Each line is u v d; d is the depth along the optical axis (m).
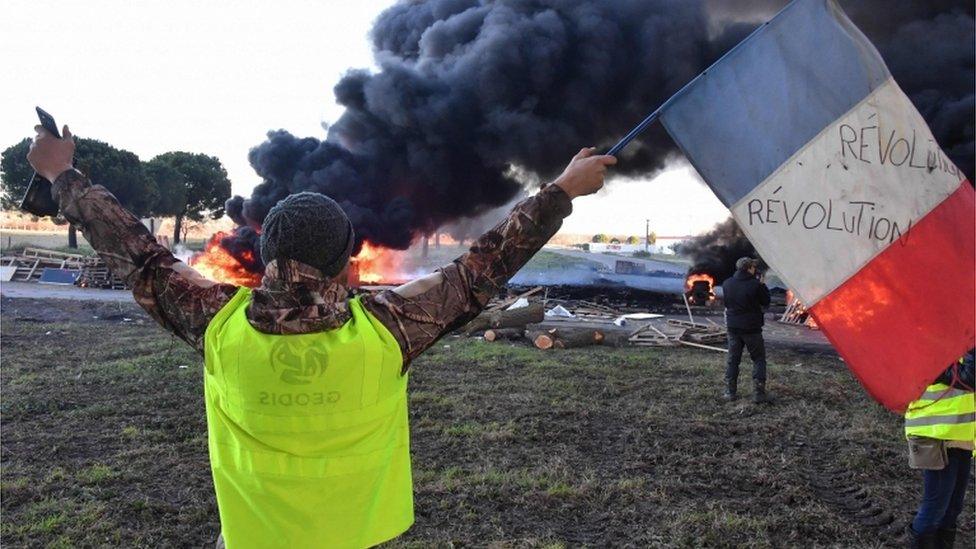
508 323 12.55
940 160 2.53
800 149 2.41
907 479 5.38
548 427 6.67
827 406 7.73
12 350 10.42
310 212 1.57
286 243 1.55
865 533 4.38
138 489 4.93
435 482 5.12
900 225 2.48
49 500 4.68
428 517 4.51
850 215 2.44
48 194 1.73
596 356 10.70
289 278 1.55
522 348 11.40
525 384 8.55
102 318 14.71
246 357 1.54
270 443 1.56
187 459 5.58
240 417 1.57
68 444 5.94
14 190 35.38
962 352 2.47
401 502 1.71
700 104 2.38
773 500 4.86
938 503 3.44
